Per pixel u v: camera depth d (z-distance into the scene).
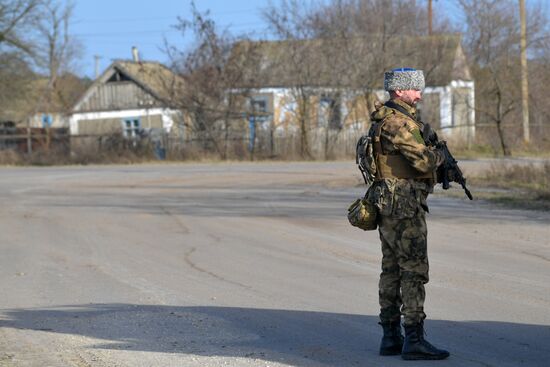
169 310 15.36
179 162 73.44
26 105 100.56
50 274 19.75
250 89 75.56
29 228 28.95
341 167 58.97
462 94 81.94
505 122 78.62
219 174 54.09
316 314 14.66
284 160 73.12
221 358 11.78
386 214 11.00
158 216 31.39
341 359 11.53
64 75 136.75
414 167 10.81
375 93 75.81
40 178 54.97
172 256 22.03
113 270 20.09
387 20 78.62
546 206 29.84
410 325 11.20
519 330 13.05
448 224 26.20
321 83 74.25
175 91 77.19
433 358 11.24
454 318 13.98
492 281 17.31
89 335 13.54
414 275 11.07
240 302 15.92
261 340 12.84
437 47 80.31
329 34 76.19
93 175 56.69
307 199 36.00
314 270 19.38
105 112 100.00
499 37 76.56
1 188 47.59
